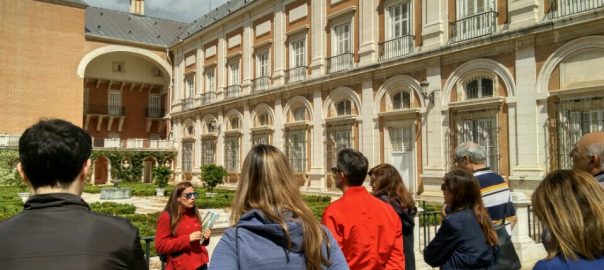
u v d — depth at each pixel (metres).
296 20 27.00
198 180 36.34
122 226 2.09
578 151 3.46
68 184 2.11
